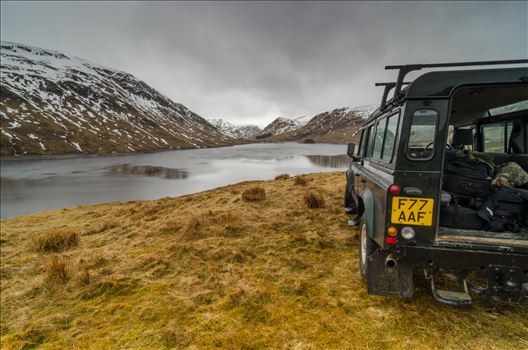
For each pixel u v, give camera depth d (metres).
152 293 3.96
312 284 3.94
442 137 2.77
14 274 5.16
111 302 3.83
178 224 7.46
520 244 2.69
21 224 12.45
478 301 3.35
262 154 86.00
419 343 2.72
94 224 10.84
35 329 3.28
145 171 49.44
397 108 3.11
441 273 3.93
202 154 92.88
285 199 9.43
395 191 2.86
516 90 3.16
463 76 2.74
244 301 3.55
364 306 3.35
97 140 111.56
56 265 4.62
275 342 2.84
